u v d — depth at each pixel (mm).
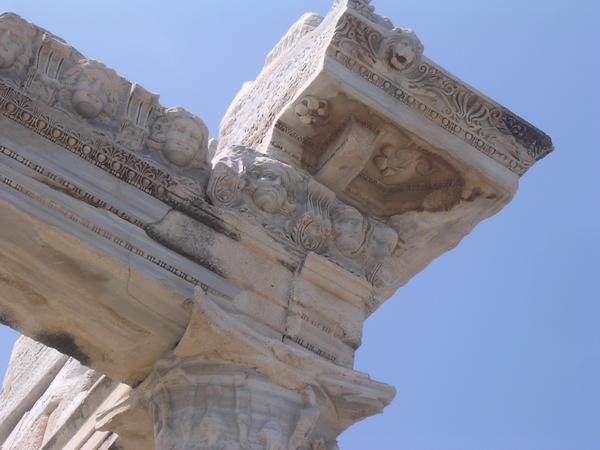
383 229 11703
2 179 9984
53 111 10344
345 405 10633
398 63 11281
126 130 10680
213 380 10227
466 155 11469
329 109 11461
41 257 10133
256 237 10891
